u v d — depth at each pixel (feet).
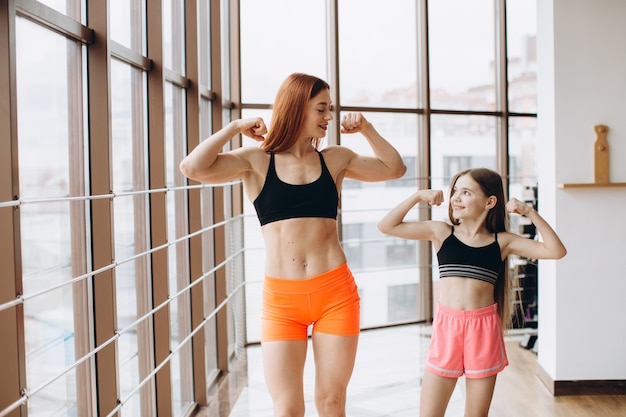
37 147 5.86
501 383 11.97
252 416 10.37
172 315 10.59
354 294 6.28
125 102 8.20
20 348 4.74
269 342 6.13
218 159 6.00
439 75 17.53
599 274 11.25
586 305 11.27
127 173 8.37
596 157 11.18
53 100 6.13
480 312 7.46
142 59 8.36
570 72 11.23
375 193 16.99
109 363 6.74
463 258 7.61
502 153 17.98
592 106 11.23
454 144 17.72
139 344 8.79
